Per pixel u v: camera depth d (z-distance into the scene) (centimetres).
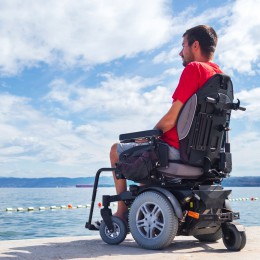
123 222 305
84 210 1717
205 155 296
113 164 330
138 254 255
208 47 317
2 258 235
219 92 298
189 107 287
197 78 289
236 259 234
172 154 292
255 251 277
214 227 305
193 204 286
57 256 245
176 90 292
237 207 2002
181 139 288
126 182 326
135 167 291
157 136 292
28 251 266
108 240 310
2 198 3653
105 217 310
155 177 296
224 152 308
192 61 321
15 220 1284
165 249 282
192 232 291
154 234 289
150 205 293
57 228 1053
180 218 276
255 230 414
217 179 311
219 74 295
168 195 279
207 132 294
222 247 297
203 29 318
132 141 310
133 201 301
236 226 281
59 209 1795
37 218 1346
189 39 320
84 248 283
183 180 299
